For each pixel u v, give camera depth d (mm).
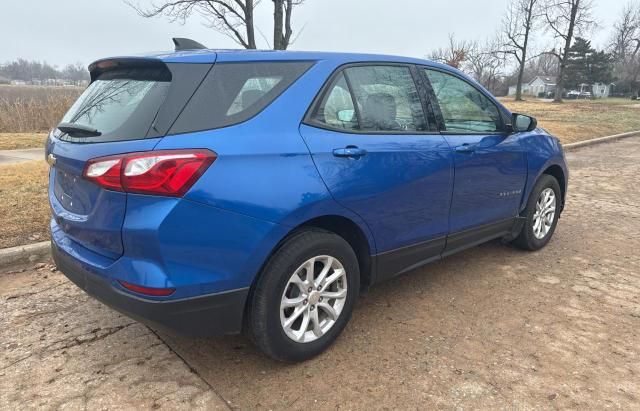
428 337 3328
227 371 2932
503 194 4312
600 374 2924
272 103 2779
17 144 11242
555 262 4750
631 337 3350
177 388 2760
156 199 2354
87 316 3561
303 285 2893
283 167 2691
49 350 3117
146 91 2619
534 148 4629
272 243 2678
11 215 5336
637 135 18062
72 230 2766
